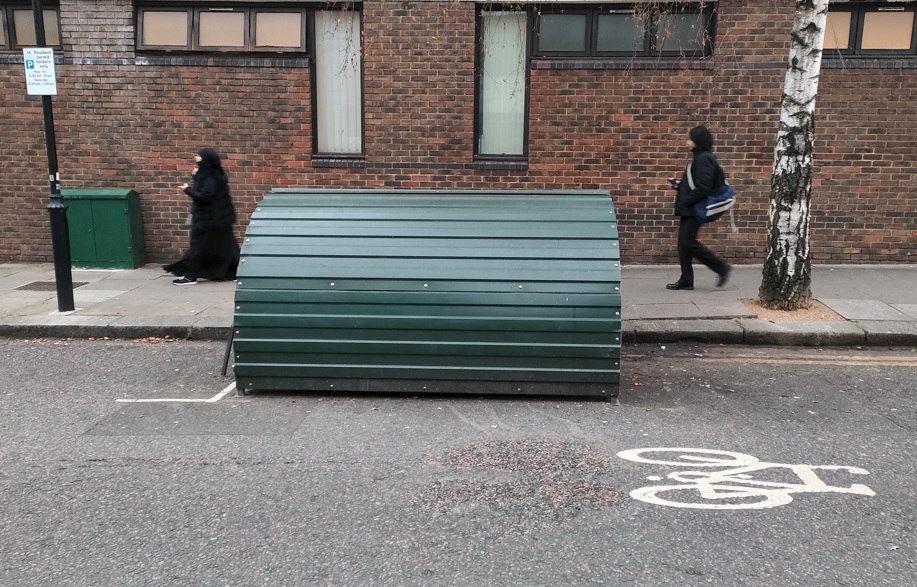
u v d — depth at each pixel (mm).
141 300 8406
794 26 7113
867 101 9391
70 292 7898
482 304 5262
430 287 5289
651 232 9930
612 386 5289
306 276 5352
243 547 3344
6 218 10438
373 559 3234
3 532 3502
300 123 10016
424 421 4988
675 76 9523
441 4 9602
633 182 9828
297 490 3926
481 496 3834
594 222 5398
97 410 5270
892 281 8812
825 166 9602
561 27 9680
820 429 4805
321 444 4578
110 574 3133
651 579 3059
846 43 9406
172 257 10445
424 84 9797
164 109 10062
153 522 3586
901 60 9250
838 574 3088
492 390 5359
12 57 10031
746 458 4320
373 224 5469
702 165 7980
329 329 5363
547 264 5273
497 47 9891
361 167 10047
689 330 7020
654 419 5016
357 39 9984
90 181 10281
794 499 3773
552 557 3236
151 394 5648
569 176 9867
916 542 3342
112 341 7340
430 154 9961
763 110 9500
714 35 9422
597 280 5223
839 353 6699
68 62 9977
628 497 3807
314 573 3125
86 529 3523
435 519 3592
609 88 9617
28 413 5207
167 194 10289
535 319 5230
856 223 9695
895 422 4938
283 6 9844
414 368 5355
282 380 5469
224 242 9336
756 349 6852
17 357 6750
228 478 4082
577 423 4934
